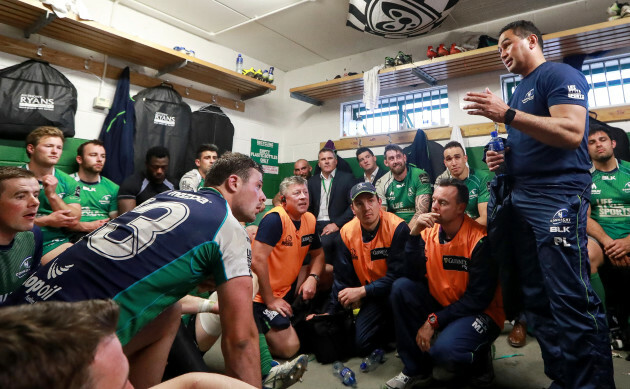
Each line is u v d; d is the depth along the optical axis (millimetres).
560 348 1396
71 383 329
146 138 3602
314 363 2029
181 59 3629
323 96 4703
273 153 5074
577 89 1382
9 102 2855
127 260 888
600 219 2559
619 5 2908
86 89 3391
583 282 1335
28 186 1387
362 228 2213
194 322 1886
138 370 1062
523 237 1524
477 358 1596
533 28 1571
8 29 3004
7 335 308
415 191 3479
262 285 2010
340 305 2232
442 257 1857
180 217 978
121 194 3051
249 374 988
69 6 2873
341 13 3762
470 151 3789
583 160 1434
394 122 4434
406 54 3990
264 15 3812
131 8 3684
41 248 1642
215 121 4188
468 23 3840
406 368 1703
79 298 825
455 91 3977
